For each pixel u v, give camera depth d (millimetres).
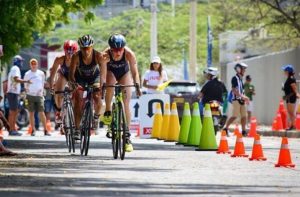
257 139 24172
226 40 80688
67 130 27234
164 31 90688
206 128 28344
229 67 68125
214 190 16359
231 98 41438
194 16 66125
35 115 48781
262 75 60750
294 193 16094
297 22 55844
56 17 33812
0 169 20609
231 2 68500
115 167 21453
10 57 34688
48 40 91625
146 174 19562
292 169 21328
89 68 25203
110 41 24766
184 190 16281
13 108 40469
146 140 35938
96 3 30250
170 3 97500
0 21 29641
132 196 15266
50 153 26734
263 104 60656
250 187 17031
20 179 18062
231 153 27000
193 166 21969
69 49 27938
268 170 21016
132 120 43500
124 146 24031
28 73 40844
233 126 55562
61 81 28469
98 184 17203
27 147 30203
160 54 90438
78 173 19688
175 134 34469
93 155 25922
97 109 25500
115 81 25062
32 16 31453
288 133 43125
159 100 37750
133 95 45219
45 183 17266
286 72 43844
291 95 43688
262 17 57094
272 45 73188
